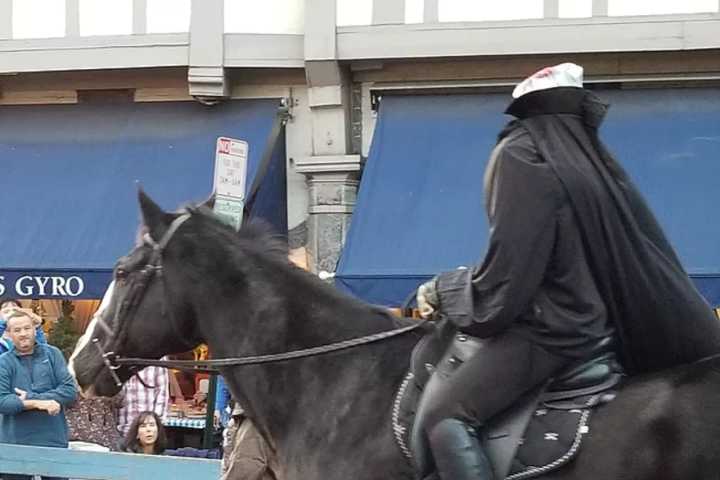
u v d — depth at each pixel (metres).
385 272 12.58
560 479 4.98
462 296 5.12
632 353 5.19
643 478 4.81
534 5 13.80
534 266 4.94
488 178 5.14
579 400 5.04
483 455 5.03
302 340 5.78
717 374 4.92
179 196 13.90
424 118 14.09
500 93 14.24
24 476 9.26
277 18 14.48
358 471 5.43
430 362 5.36
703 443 4.74
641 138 13.30
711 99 13.63
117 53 14.75
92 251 13.62
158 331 6.07
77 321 14.70
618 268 5.03
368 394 5.53
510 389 5.03
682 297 5.10
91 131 14.91
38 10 15.06
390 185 13.43
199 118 14.75
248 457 7.52
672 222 12.45
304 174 14.49
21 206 14.25
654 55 13.71
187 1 14.71
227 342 5.93
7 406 9.52
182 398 14.02
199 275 5.97
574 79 5.18
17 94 15.44
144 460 8.59
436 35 13.87
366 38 14.02
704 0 13.47
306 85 14.61
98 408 11.36
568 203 4.99
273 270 5.93
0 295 13.70
